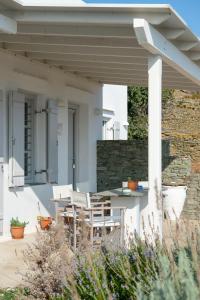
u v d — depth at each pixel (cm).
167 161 1775
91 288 576
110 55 1214
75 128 1722
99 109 1789
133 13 941
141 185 1370
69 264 609
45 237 672
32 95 1391
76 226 999
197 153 2120
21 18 959
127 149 1819
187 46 1142
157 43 985
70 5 928
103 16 952
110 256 657
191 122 2688
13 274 912
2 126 1220
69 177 1684
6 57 1241
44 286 635
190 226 599
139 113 2961
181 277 476
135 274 611
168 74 1491
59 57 1327
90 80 1720
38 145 1400
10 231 1242
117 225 1060
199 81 1411
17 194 1283
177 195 1659
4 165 1230
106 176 1827
